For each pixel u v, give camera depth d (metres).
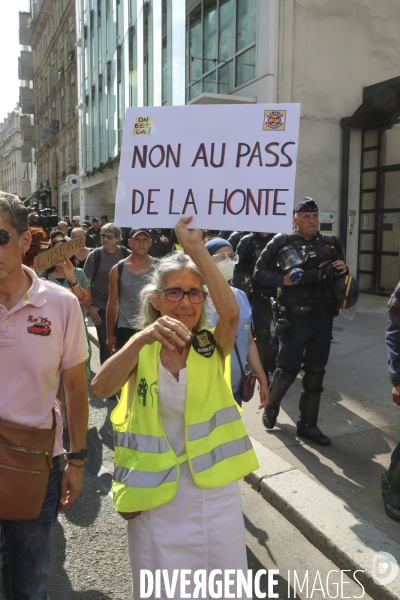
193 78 14.14
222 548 1.86
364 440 4.28
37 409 1.92
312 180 11.56
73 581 2.75
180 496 1.88
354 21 11.52
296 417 4.84
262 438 4.34
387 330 3.13
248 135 2.01
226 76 12.44
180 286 2.00
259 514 3.35
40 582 1.94
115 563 2.91
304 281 4.02
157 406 1.94
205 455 1.90
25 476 1.85
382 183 11.71
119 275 4.79
